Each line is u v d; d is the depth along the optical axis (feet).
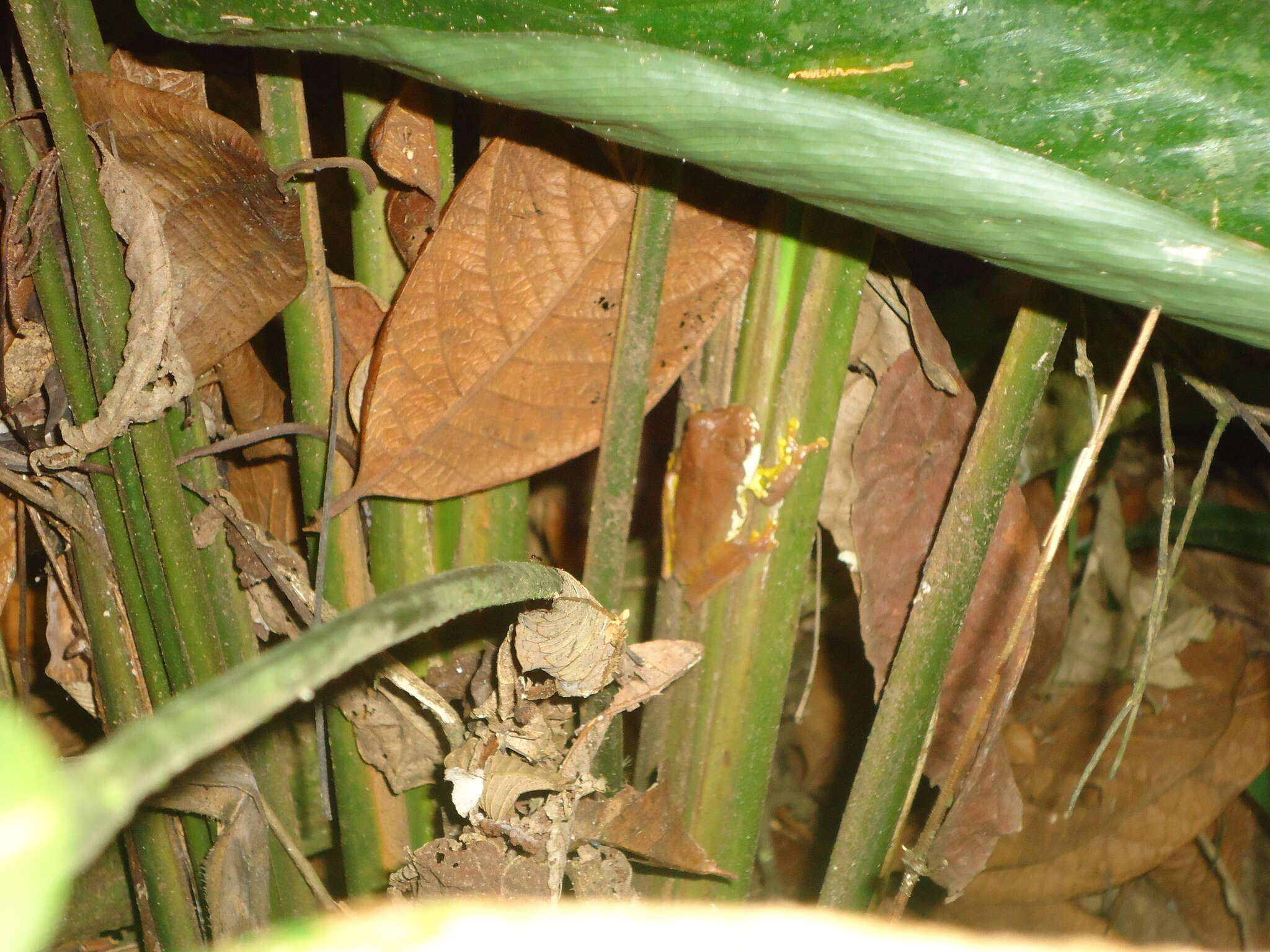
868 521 0.86
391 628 0.41
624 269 0.75
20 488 0.76
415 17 0.60
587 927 0.27
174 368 0.72
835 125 0.58
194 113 0.68
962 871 0.90
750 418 0.80
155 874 0.83
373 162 0.79
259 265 0.74
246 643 0.85
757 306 0.80
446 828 0.81
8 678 0.85
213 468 0.81
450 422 0.77
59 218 0.72
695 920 0.27
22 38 0.67
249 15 0.62
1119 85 0.57
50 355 0.77
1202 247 0.58
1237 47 0.56
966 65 0.58
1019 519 0.86
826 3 0.58
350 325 0.81
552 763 0.72
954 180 0.59
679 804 0.86
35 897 0.17
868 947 0.27
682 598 0.84
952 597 0.80
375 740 0.83
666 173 0.72
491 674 0.80
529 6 0.59
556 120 0.73
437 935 0.26
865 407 0.87
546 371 0.77
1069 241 0.60
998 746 0.88
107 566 0.79
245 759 0.87
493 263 0.74
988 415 0.78
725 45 0.59
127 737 0.24
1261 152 0.56
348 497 0.78
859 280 0.78
